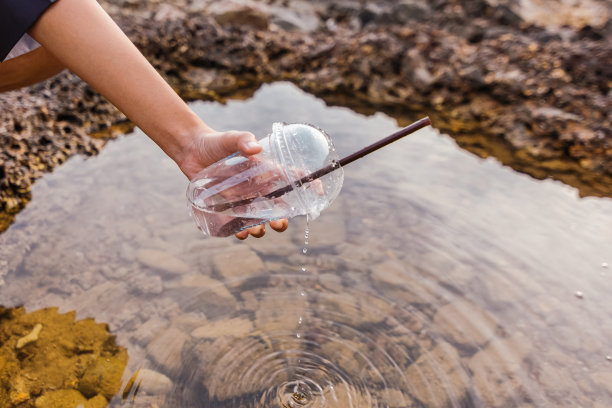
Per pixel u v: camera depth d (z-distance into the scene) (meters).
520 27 1.34
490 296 0.70
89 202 0.81
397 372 0.59
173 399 0.55
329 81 1.24
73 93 1.02
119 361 0.58
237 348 0.61
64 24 0.44
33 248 0.73
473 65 1.21
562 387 0.59
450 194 0.89
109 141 0.97
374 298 0.69
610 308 0.69
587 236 0.82
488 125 1.12
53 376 0.56
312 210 0.50
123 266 0.71
